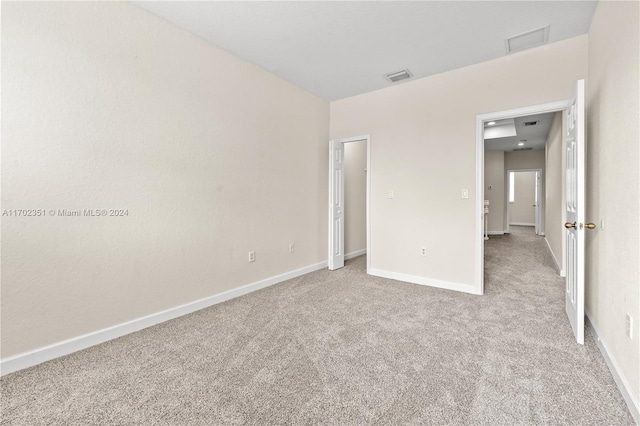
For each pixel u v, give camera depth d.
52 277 1.90
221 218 2.95
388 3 2.21
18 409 1.44
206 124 2.78
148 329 2.33
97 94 2.07
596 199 2.11
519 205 10.59
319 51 2.95
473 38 2.68
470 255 3.24
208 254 2.83
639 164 1.38
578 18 2.36
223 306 2.83
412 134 3.64
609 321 1.78
